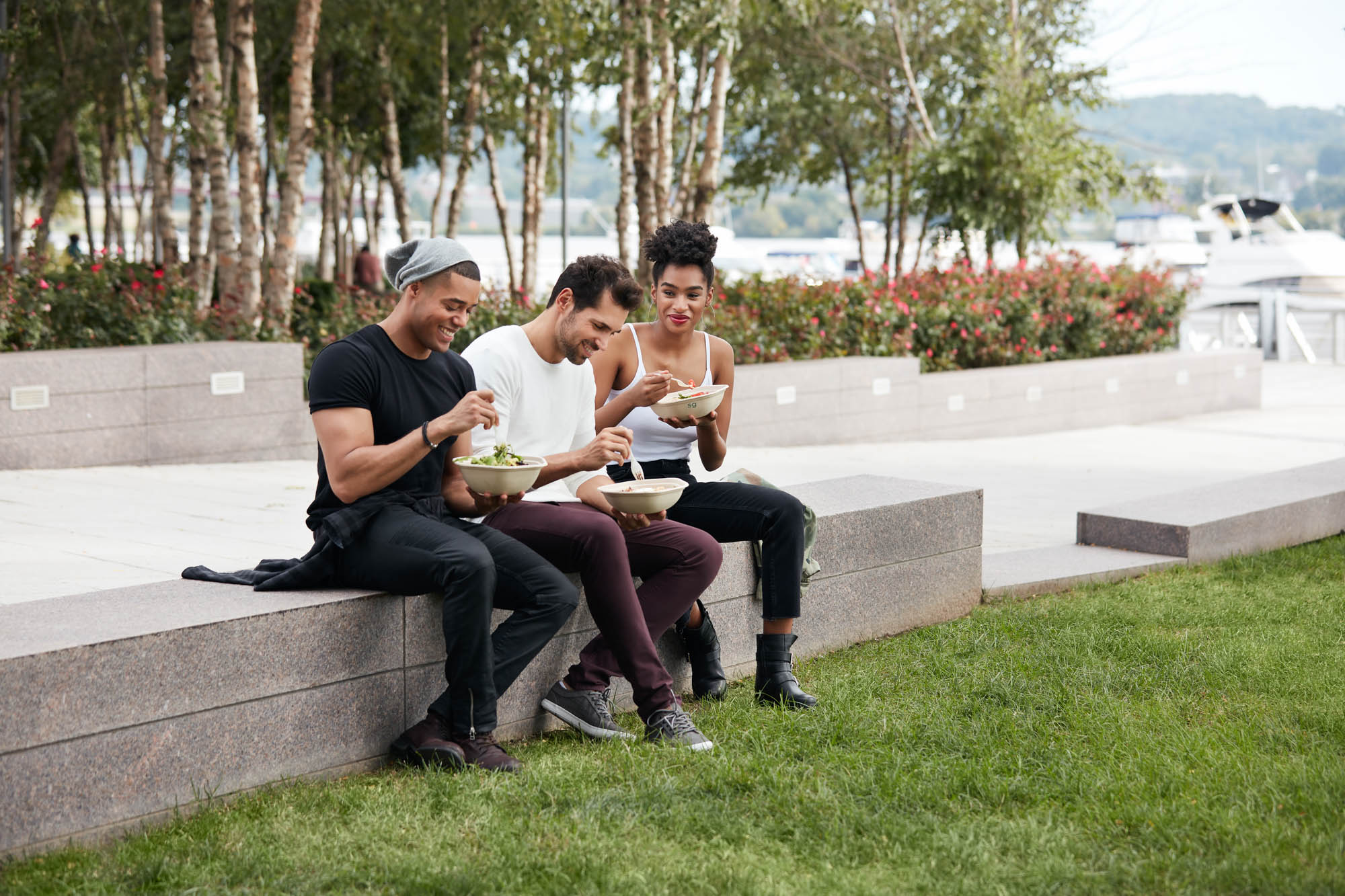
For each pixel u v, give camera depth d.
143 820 2.96
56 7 16.55
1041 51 19.27
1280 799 3.17
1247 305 27.22
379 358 3.42
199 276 15.56
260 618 3.16
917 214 20.64
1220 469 10.30
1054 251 16.52
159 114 16.62
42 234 21.97
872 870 2.83
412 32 18.25
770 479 9.14
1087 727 3.78
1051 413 13.49
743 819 3.08
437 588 3.37
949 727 3.77
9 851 2.74
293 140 11.64
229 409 9.32
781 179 23.31
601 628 3.70
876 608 4.98
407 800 3.16
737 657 4.49
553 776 3.32
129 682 2.91
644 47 13.69
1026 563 6.11
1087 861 2.86
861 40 20.66
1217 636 4.88
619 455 3.70
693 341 4.34
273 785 3.21
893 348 13.06
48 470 8.34
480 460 3.48
